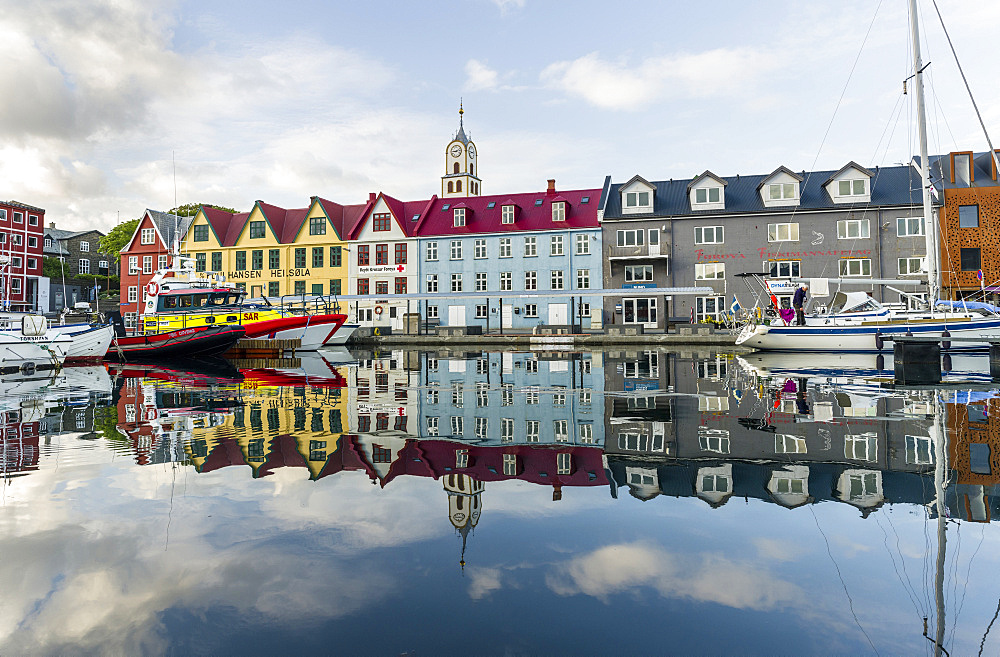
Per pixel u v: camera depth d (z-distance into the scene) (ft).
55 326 71.41
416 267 160.66
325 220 167.63
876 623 8.95
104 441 23.44
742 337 85.76
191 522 13.71
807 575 10.62
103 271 254.06
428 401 34.86
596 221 149.69
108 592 10.20
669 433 23.68
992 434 22.57
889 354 76.13
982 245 126.31
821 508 14.20
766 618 9.11
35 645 8.41
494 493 15.76
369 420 27.89
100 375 59.06
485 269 156.25
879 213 130.93
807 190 140.56
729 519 13.51
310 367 65.92
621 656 8.09
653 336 107.24
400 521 13.66
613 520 13.53
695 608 9.45
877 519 13.38
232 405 33.88
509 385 43.42
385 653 8.25
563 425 25.98
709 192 140.77
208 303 94.48
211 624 9.11
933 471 17.26
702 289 119.24
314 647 8.43
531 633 8.73
